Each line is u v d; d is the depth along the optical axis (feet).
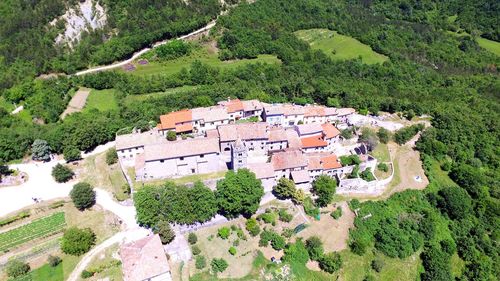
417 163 541.75
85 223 413.59
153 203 394.73
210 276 379.55
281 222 433.48
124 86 651.66
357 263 425.28
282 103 618.44
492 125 645.10
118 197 436.35
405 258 439.22
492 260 465.06
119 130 529.04
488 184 546.26
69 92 637.30
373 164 506.07
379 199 482.69
